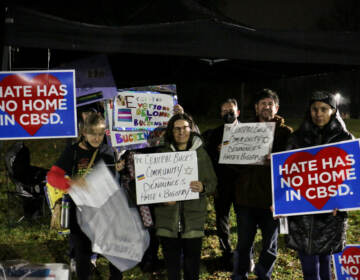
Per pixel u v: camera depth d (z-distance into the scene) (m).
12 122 3.20
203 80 7.32
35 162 10.63
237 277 3.62
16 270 3.01
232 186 4.25
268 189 3.51
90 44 3.16
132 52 3.25
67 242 5.28
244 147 3.63
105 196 3.27
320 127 3.15
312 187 3.08
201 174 3.24
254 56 3.46
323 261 3.26
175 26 3.31
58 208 3.29
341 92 25.88
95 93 4.41
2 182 8.15
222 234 4.38
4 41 3.02
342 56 3.63
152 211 3.56
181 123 3.18
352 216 6.49
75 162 3.26
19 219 5.98
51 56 5.58
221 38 3.40
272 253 3.51
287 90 28.52
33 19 3.06
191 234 3.10
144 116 4.40
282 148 3.63
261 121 3.74
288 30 3.51
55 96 3.23
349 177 2.98
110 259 3.24
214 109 23.69
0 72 3.15
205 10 3.61
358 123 21.34
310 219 3.08
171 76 7.15
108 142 4.33
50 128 3.24
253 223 3.64
